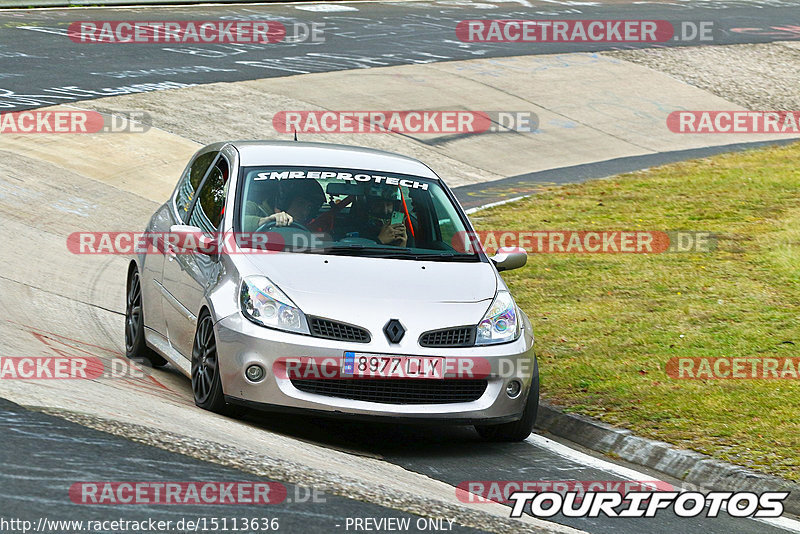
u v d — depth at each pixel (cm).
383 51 7106
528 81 6562
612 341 2627
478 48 7438
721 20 9394
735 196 4369
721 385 2295
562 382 2334
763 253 3500
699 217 4038
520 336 1964
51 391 1747
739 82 7056
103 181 4038
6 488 1265
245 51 6744
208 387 1909
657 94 6612
